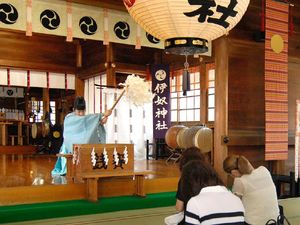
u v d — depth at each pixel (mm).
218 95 6348
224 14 2951
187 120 8469
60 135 10984
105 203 4609
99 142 5504
